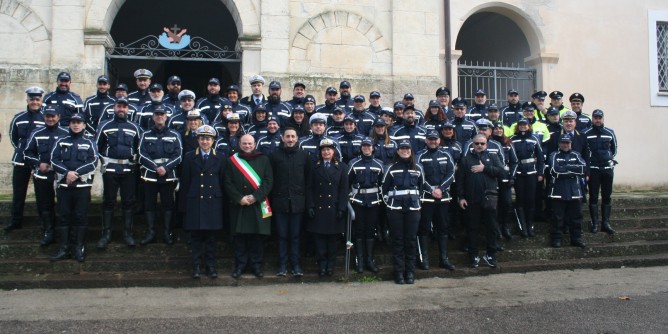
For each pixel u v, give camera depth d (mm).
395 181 7301
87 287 6816
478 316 5781
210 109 8586
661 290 6898
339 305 6184
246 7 11000
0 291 6602
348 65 11359
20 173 7777
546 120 9562
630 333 5266
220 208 7004
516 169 8594
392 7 11555
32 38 10352
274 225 7707
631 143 13703
